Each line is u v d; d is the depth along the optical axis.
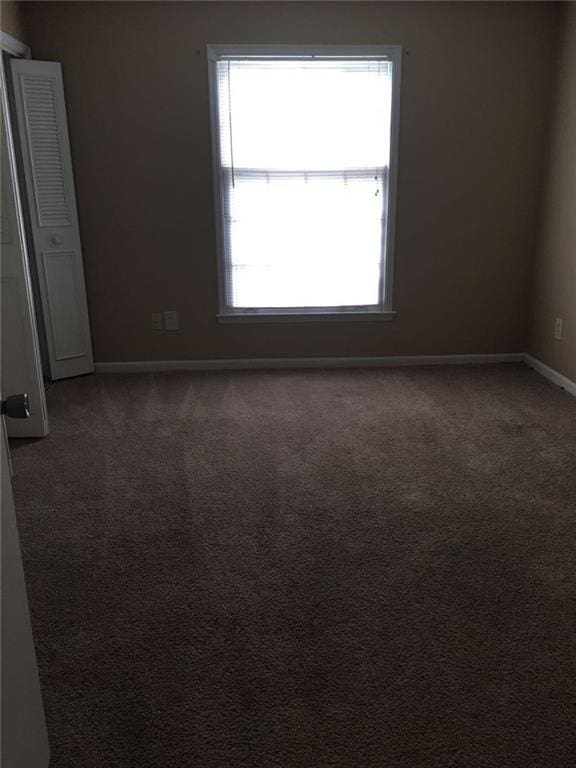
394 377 4.85
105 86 4.57
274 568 2.54
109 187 4.74
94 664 2.06
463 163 4.81
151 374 5.00
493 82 4.67
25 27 4.41
